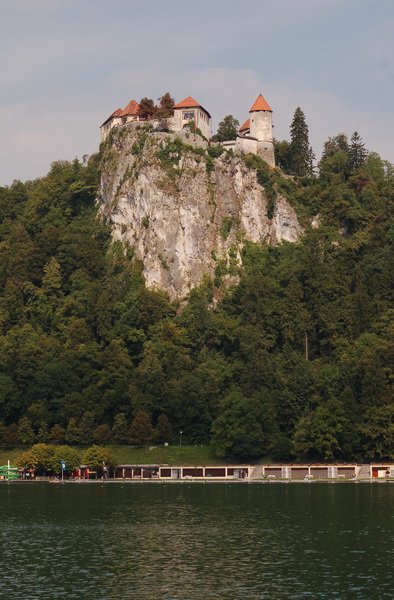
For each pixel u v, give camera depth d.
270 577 199.00
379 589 187.62
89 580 197.62
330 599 180.12
